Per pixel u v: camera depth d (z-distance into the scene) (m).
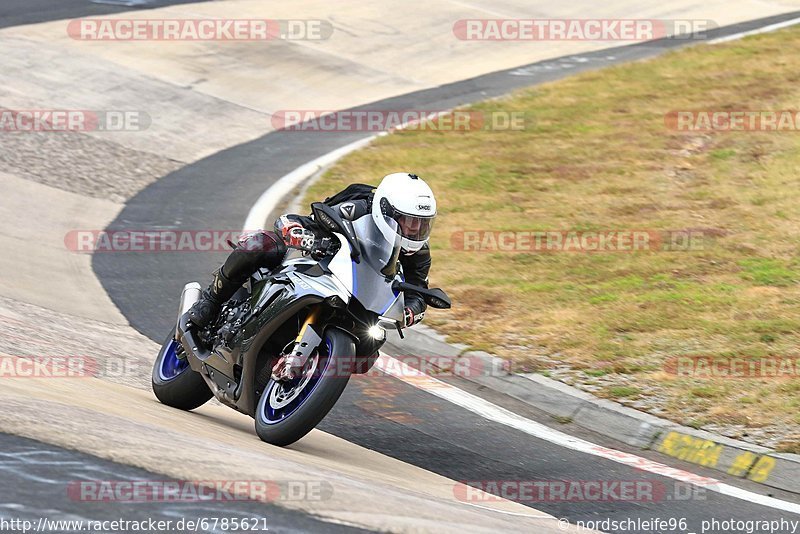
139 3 86.12
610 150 58.03
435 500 19.12
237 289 24.61
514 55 82.75
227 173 57.25
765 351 32.25
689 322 34.97
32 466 15.49
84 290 37.94
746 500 23.64
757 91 66.19
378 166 57.53
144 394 26.52
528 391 30.69
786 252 41.66
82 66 70.50
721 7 94.56
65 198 49.78
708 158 55.12
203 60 75.50
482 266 41.94
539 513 21.27
